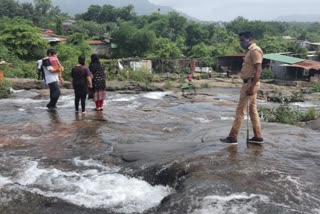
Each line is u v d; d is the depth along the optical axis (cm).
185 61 4362
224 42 6147
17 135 582
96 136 583
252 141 485
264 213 260
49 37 4028
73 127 651
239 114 465
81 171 406
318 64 3606
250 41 433
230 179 333
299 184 322
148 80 3256
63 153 479
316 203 281
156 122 767
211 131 601
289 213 260
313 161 405
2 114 816
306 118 1006
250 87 432
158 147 493
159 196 334
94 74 822
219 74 4184
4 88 1308
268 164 384
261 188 310
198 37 6031
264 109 1079
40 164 430
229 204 276
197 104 1354
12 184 356
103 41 4753
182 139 563
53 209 301
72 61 2538
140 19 6488
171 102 1441
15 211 296
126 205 309
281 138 528
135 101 1439
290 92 2569
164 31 5953
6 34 3036
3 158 452
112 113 837
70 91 1563
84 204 311
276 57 3941
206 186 315
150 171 388
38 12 7219
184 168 376
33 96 1324
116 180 375
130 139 572
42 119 729
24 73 2112
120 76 2966
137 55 4609
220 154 426
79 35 3978
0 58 2311
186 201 288
